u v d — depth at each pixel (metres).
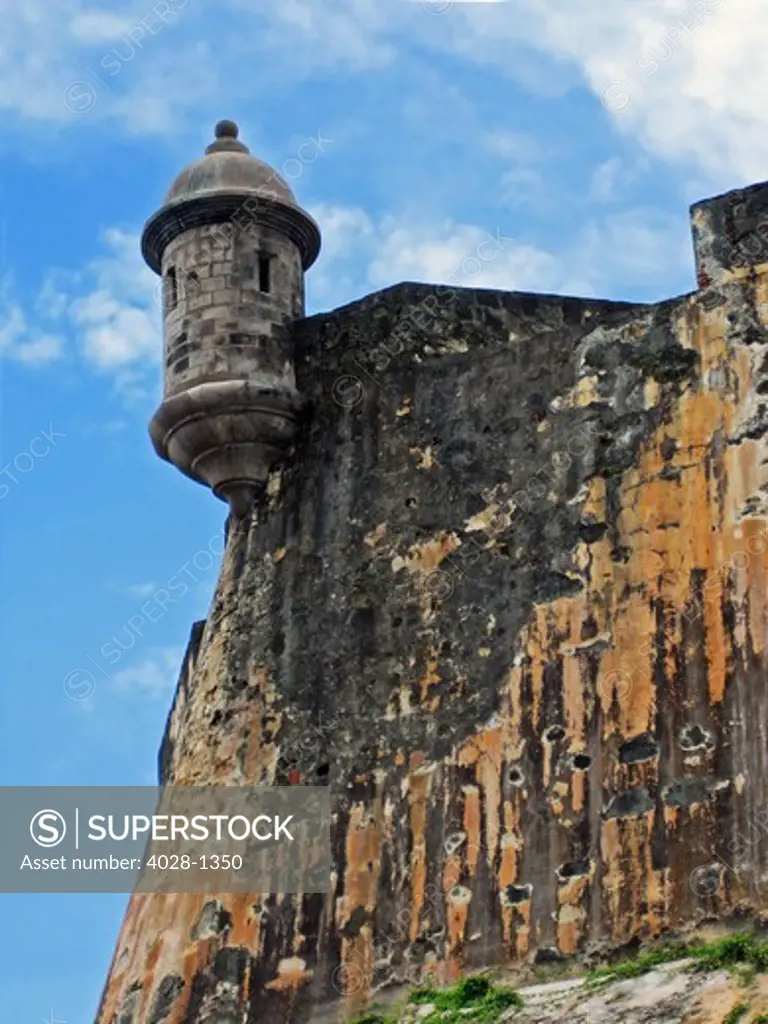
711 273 18.30
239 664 19.73
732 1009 15.26
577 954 16.72
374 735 18.58
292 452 20.36
